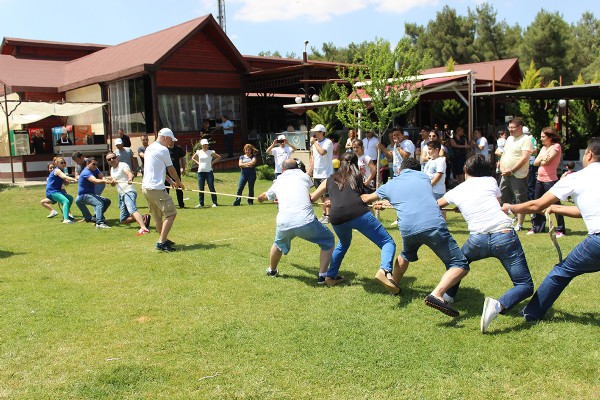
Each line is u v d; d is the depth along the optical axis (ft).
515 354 15.15
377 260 25.66
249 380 14.07
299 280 22.72
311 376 14.24
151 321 18.25
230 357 15.43
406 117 77.71
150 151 28.02
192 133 74.54
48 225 38.70
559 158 30.55
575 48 149.28
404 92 40.24
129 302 20.20
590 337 16.03
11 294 21.33
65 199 39.63
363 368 14.60
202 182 46.57
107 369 14.74
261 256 26.94
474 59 136.46
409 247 19.48
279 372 14.49
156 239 32.17
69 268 25.32
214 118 77.10
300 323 17.80
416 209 18.66
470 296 20.06
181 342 16.51
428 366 14.61
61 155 67.62
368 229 20.99
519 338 16.15
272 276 23.32
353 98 50.80
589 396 12.93
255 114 90.02
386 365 14.74
